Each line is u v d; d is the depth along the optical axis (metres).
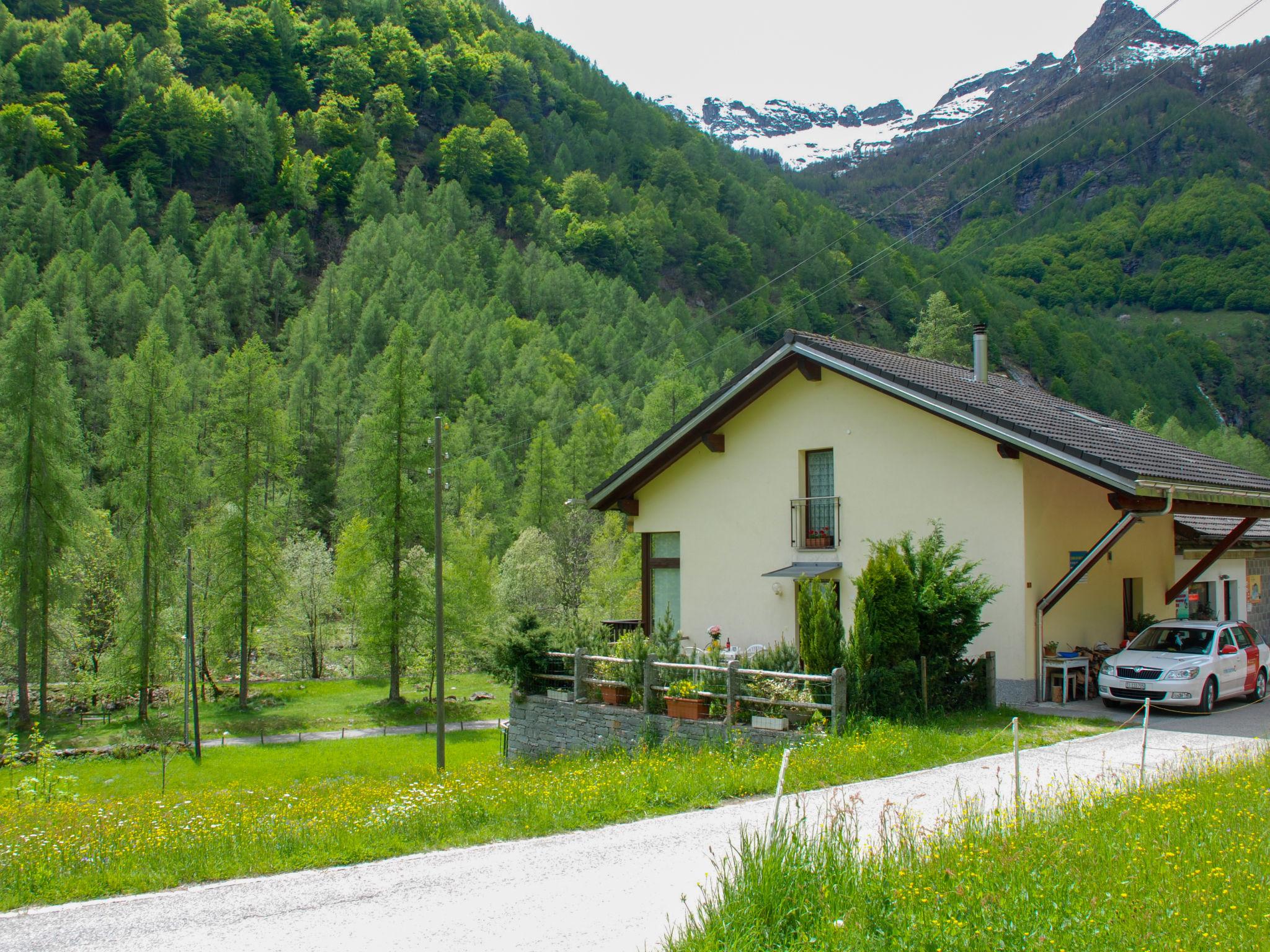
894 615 14.00
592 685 17.19
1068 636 17.55
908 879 5.98
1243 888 5.84
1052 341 131.62
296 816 10.52
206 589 46.66
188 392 52.41
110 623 49.62
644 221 166.62
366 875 7.67
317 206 169.88
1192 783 9.06
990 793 9.80
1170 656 15.93
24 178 129.38
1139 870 6.12
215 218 154.38
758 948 5.30
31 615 41.47
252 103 174.62
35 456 41.34
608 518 55.25
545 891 7.06
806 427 19.70
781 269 166.00
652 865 7.70
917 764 11.55
